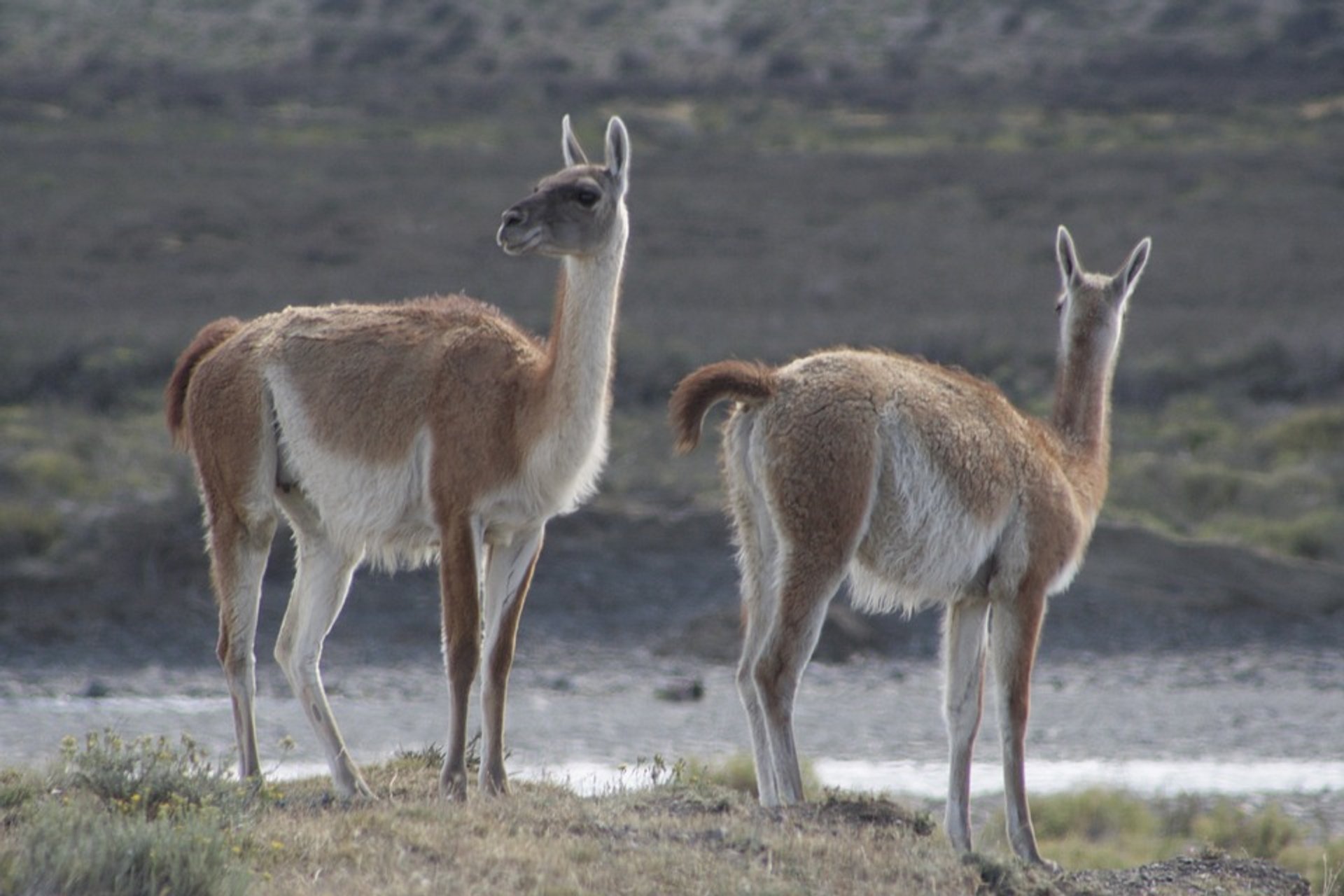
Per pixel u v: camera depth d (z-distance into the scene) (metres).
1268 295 167.50
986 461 32.66
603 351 32.16
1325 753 61.84
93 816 25.78
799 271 177.25
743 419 33.78
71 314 145.38
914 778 55.62
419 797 32.41
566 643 80.62
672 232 195.62
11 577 81.81
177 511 88.50
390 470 32.69
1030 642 33.19
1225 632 85.00
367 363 33.09
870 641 81.19
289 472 34.06
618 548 91.06
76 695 68.06
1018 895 28.67
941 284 172.38
